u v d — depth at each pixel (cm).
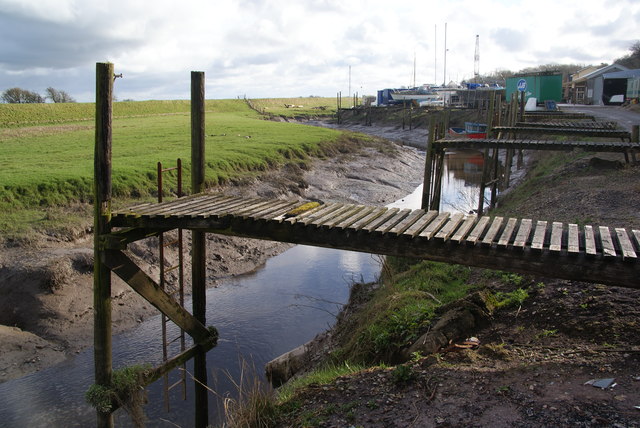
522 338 663
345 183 2717
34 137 3312
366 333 827
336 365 822
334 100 12775
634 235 582
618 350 564
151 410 859
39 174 1831
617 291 717
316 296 1349
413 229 604
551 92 4641
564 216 1277
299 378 816
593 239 571
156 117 5838
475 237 577
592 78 5356
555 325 675
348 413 541
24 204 1625
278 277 1505
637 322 622
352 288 1291
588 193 1440
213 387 921
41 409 871
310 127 4522
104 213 650
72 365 1034
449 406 513
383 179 2916
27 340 1085
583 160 1977
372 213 689
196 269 828
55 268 1247
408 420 503
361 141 3778
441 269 1076
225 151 2630
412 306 846
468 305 753
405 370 591
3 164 2111
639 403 454
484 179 1856
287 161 2719
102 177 643
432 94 7106
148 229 700
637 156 1959
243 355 1033
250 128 4203
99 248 657
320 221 629
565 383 514
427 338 696
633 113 3519
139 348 1087
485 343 674
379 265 1551
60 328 1146
